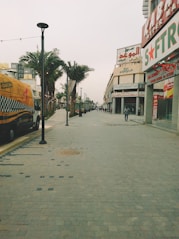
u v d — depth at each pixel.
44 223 3.16
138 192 4.38
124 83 57.69
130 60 57.06
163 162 6.78
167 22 14.50
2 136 9.48
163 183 4.92
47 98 30.00
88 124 21.22
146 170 5.91
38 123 15.85
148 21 18.83
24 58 26.48
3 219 3.28
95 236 2.86
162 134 13.70
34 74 31.34
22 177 5.22
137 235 2.89
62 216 3.37
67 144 9.77
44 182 4.89
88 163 6.55
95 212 3.52
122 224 3.16
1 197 4.07
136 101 53.88
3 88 9.25
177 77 17.91
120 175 5.46
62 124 20.84
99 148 8.91
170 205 3.80
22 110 11.84
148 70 20.20
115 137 12.16
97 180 5.07
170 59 14.88
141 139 11.49
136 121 25.20
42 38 9.64
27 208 3.63
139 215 3.43
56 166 6.19
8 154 7.70
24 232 2.93
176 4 12.73
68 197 4.09
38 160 6.85
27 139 11.05
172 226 3.12
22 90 11.91
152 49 17.92
